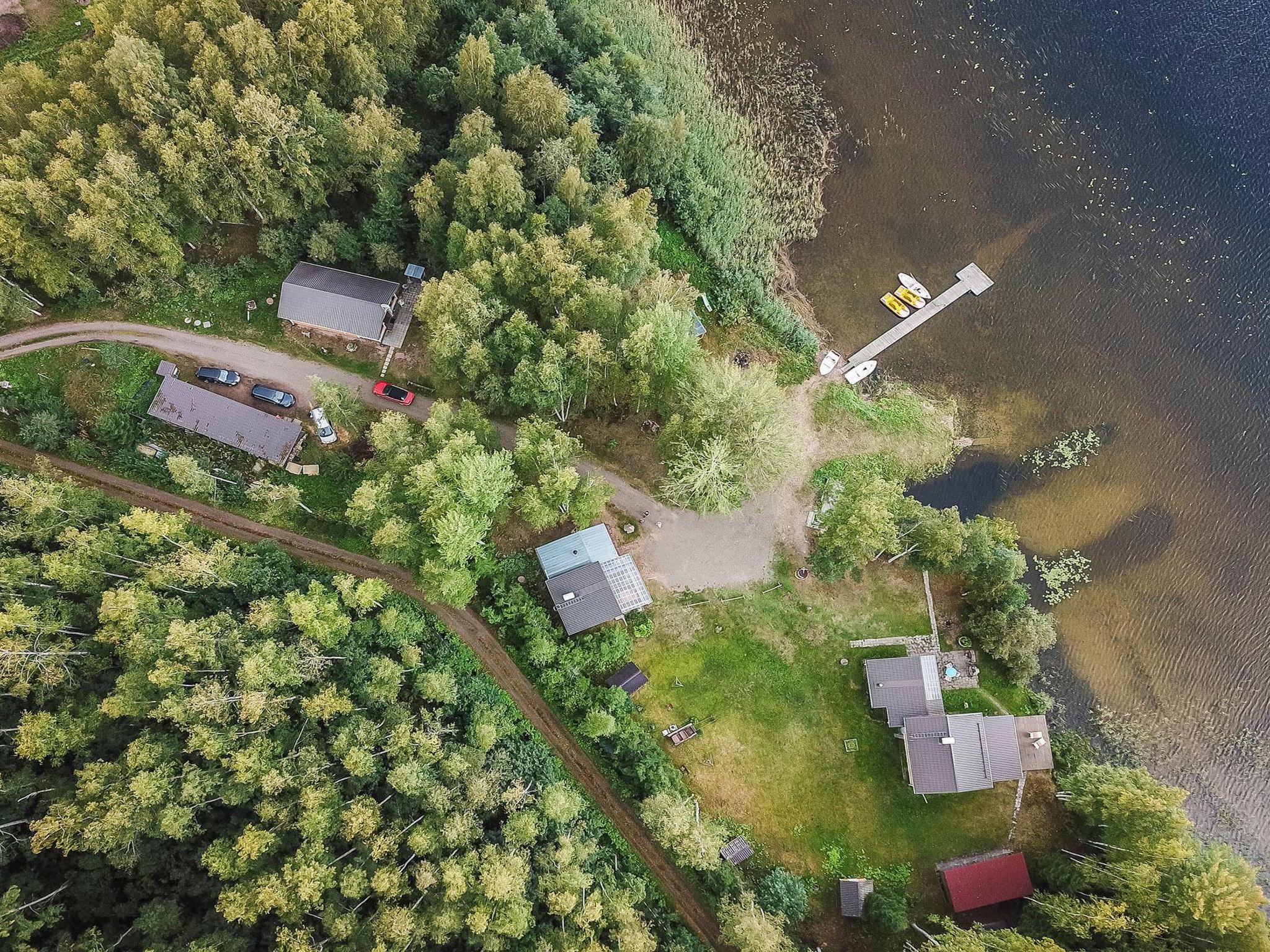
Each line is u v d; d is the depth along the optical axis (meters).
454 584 68.19
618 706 72.62
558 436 72.75
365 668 67.38
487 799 62.41
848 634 78.38
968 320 91.94
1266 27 104.19
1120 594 81.75
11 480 63.78
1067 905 63.94
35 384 78.12
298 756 60.69
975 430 87.50
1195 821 75.12
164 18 75.31
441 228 79.88
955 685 77.12
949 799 73.25
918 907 70.38
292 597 63.69
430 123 91.25
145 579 64.81
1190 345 90.50
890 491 73.19
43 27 90.31
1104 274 93.56
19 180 69.88
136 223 74.00
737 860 70.56
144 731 59.78
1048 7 105.94
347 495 77.69
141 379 79.75
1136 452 86.56
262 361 82.12
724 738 74.75
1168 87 102.12
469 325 73.31
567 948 57.06
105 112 74.88
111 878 59.12
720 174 97.31
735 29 105.94
